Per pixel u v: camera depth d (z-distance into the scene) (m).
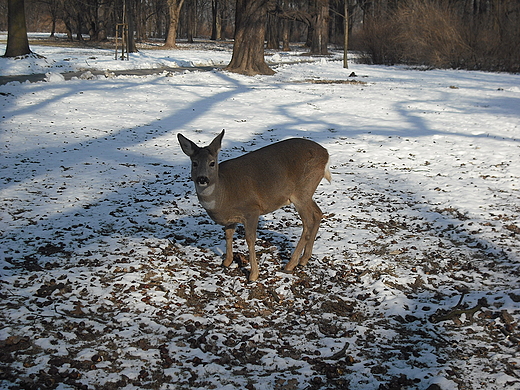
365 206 8.89
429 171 11.31
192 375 4.26
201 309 5.36
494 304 5.57
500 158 12.38
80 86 19.70
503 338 4.95
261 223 7.99
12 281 5.61
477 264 6.70
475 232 7.73
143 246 6.76
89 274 5.85
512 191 9.84
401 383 4.25
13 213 7.71
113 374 4.19
